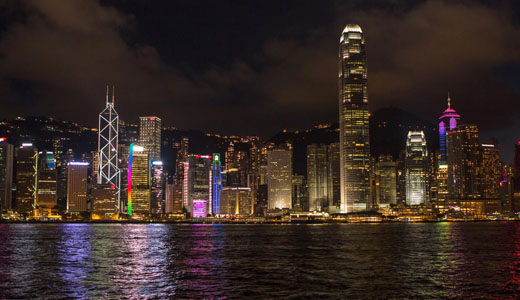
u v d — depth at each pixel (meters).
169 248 187.75
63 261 139.00
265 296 85.31
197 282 99.69
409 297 84.19
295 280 101.75
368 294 86.69
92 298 83.88
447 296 85.06
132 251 173.75
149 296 85.50
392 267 122.19
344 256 150.50
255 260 140.88
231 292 88.69
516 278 103.50
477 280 101.00
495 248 180.12
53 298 84.00
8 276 108.19
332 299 82.75
